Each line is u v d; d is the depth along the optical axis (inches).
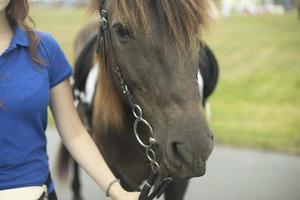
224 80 400.8
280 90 364.2
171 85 73.3
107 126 104.3
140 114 81.7
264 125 275.4
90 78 117.3
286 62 458.6
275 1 802.8
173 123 71.3
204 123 70.3
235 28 635.5
